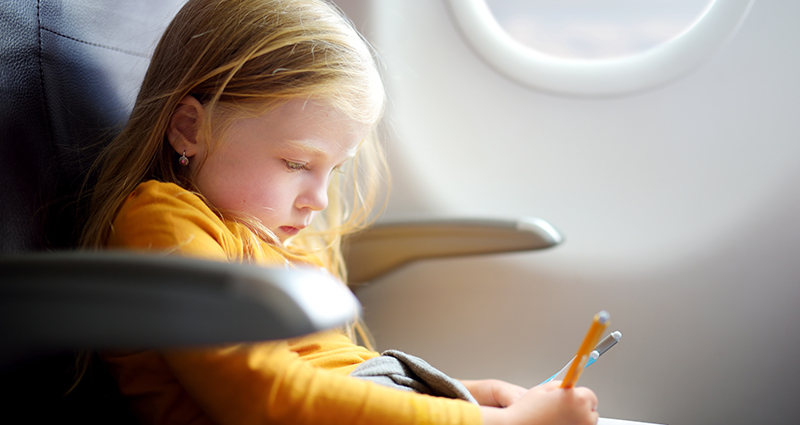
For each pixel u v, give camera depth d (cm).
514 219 92
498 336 122
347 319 34
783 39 104
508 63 113
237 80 68
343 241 99
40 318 35
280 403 49
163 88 72
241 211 69
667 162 111
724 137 108
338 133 70
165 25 86
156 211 58
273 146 68
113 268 34
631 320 115
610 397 116
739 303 110
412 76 116
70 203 68
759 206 108
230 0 73
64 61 70
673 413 114
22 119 62
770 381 109
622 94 111
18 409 54
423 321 125
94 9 76
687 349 113
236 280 32
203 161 69
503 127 117
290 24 71
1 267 36
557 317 119
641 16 109
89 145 72
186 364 49
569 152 115
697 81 108
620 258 115
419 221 95
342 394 52
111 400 66
